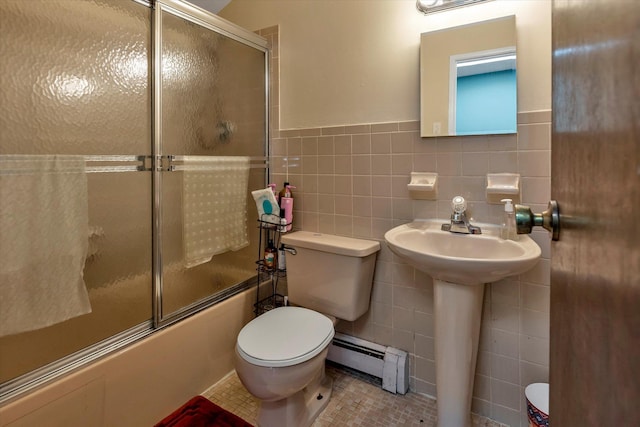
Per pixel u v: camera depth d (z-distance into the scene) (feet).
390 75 5.48
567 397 1.72
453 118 4.95
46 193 3.72
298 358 4.15
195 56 5.36
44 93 3.75
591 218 1.38
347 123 5.89
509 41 4.58
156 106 4.76
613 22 1.17
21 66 3.58
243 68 6.23
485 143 4.79
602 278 1.28
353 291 5.32
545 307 4.62
